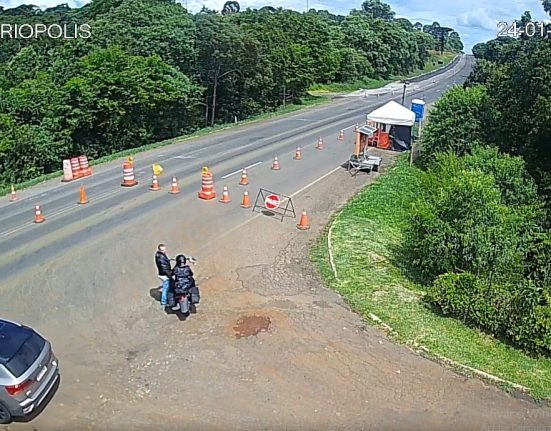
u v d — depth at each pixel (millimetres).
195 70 49062
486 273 15133
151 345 11609
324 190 24812
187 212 20859
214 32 49031
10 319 12625
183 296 12719
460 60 146875
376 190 24766
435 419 9445
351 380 10484
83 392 9945
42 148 35094
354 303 13773
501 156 22531
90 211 20844
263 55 54062
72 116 37750
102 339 11820
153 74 40750
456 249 15547
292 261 16484
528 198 21312
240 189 24297
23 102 36781
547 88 24969
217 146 34438
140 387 10141
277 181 26016
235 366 10867
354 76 83375
